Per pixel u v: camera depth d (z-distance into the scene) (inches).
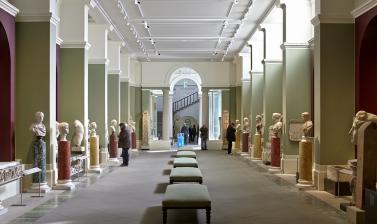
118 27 706.2
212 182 476.1
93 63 660.1
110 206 337.4
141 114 1066.7
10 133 391.5
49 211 316.8
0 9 368.5
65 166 421.1
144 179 498.6
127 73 935.7
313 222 286.5
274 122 614.5
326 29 410.0
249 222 285.7
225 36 776.3
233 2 554.3
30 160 401.4
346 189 381.1
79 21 533.6
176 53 959.0
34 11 404.2
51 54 410.3
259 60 783.7
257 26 684.7
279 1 538.0
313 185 424.2
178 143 1165.1
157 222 284.2
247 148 839.7
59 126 428.5
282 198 375.6
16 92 404.8
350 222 285.1
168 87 1064.2
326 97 409.1
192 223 281.7
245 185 453.1
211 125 1314.0
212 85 1061.8
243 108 912.3
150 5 573.0
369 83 397.4
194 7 583.2
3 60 392.2
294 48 534.9
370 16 374.3
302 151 431.2
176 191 289.4
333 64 409.7
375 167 279.1
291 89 535.2
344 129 409.1
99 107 661.9
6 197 363.6
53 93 416.5
